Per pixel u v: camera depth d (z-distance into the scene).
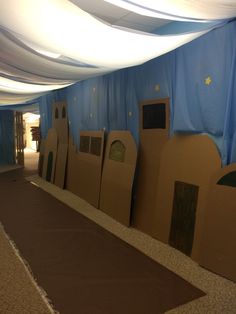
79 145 6.39
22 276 3.07
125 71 4.69
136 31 2.79
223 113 3.04
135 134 4.53
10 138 11.91
